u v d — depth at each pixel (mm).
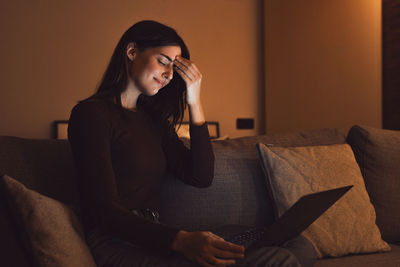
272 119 4016
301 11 3639
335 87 3334
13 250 867
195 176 1406
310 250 1022
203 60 3982
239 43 4133
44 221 908
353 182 1475
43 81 3404
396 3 2877
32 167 1237
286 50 3818
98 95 1216
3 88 3289
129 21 3693
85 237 1078
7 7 3311
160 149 1304
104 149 1075
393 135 1713
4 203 916
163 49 1257
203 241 893
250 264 896
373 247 1372
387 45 2945
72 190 1299
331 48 3359
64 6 3479
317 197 899
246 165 1554
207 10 4008
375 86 2994
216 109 4023
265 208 1501
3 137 1254
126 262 960
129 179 1155
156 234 943
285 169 1444
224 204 1466
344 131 3258
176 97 1491
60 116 3447
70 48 3494
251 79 4180
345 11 3215
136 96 1323
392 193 1586
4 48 3297
